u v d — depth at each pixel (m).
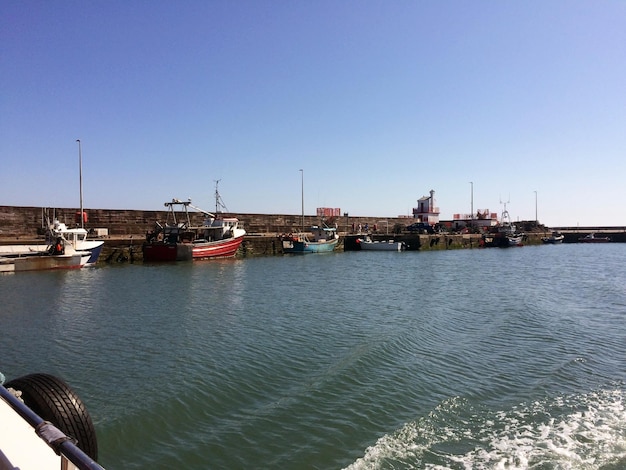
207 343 12.74
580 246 81.81
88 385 9.39
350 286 26.39
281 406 8.28
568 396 9.04
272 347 12.29
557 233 93.62
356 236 62.38
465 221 81.81
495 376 10.23
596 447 6.91
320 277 30.97
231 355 11.53
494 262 45.97
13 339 13.17
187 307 18.69
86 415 4.63
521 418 7.95
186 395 8.77
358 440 7.05
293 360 11.09
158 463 6.38
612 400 8.84
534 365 11.09
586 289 26.19
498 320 16.67
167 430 7.39
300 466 6.29
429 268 38.84
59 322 15.55
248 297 21.62
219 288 24.70
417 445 6.87
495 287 26.70
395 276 32.25
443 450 6.75
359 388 9.20
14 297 20.78
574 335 14.41
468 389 9.34
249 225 56.09
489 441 7.07
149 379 9.73
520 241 77.25
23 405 3.09
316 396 8.75
